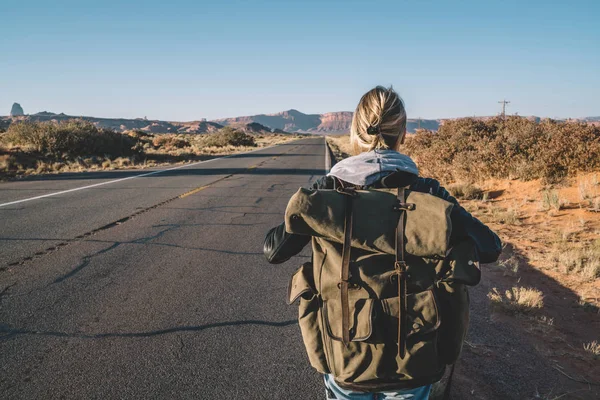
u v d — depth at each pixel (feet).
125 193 36.83
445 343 4.24
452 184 38.29
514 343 11.82
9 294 14.34
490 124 46.93
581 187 29.12
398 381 4.21
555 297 15.28
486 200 32.96
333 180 4.61
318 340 4.42
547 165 33.63
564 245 20.89
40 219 26.00
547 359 11.00
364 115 4.86
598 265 17.38
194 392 9.14
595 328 12.92
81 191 37.78
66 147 73.10
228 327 12.23
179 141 126.11
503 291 15.80
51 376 9.64
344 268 4.10
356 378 4.16
